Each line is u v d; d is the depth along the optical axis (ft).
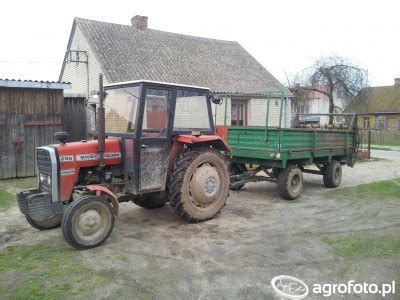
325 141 27.89
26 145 33.45
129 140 17.34
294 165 25.02
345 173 37.04
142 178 17.51
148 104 17.56
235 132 26.21
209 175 19.33
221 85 51.62
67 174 15.93
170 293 11.96
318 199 25.14
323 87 71.51
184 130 19.27
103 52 47.50
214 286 12.44
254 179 25.99
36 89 33.68
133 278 12.95
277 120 56.18
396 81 116.98
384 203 24.03
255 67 61.46
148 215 20.83
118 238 16.96
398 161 48.32
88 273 13.32
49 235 17.51
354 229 18.49
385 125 109.50
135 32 56.08
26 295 11.75
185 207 18.58
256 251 15.47
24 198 16.35
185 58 55.26
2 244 16.37
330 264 14.24
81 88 51.98
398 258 14.83
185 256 14.89
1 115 32.09
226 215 20.95
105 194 16.14
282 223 19.45
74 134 37.24
